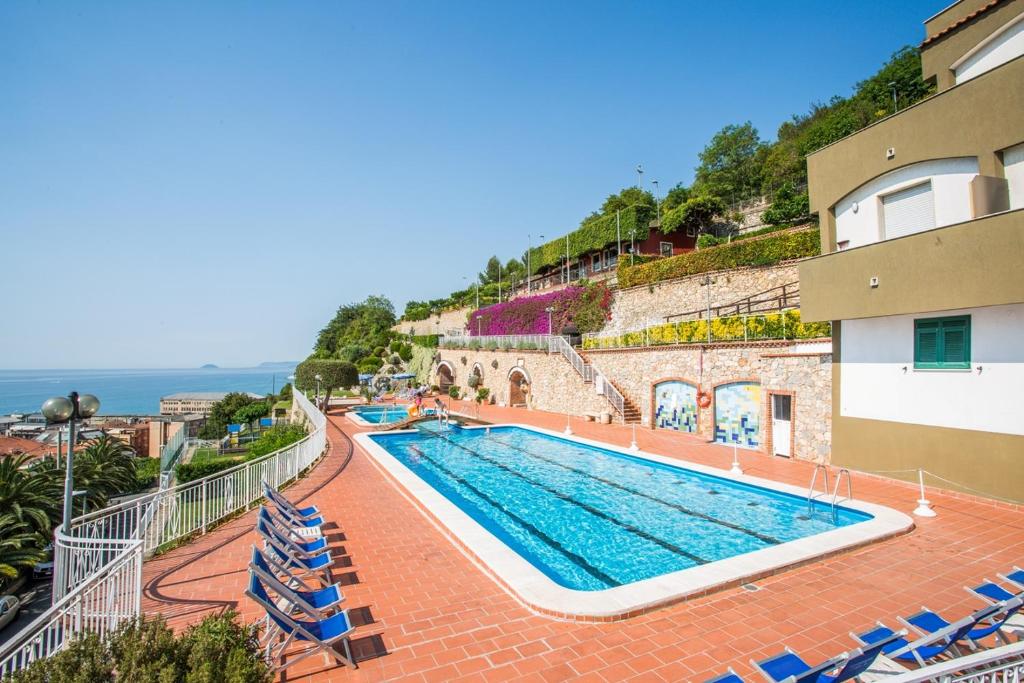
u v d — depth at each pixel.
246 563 7.63
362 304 106.50
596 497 12.32
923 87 38.59
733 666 4.78
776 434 15.43
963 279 9.48
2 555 14.72
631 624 5.60
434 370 49.72
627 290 30.61
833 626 5.53
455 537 8.38
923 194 10.94
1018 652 3.55
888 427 11.78
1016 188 9.38
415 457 17.70
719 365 18.09
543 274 52.81
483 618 5.79
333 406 38.81
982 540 8.15
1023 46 10.15
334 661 4.93
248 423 59.62
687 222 37.38
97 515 7.14
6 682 3.36
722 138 61.69
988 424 9.89
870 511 9.55
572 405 26.91
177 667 3.55
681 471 14.21
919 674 3.57
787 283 22.20
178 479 28.17
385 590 6.56
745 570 6.81
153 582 6.90
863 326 12.37
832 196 12.71
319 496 11.66
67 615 5.02
